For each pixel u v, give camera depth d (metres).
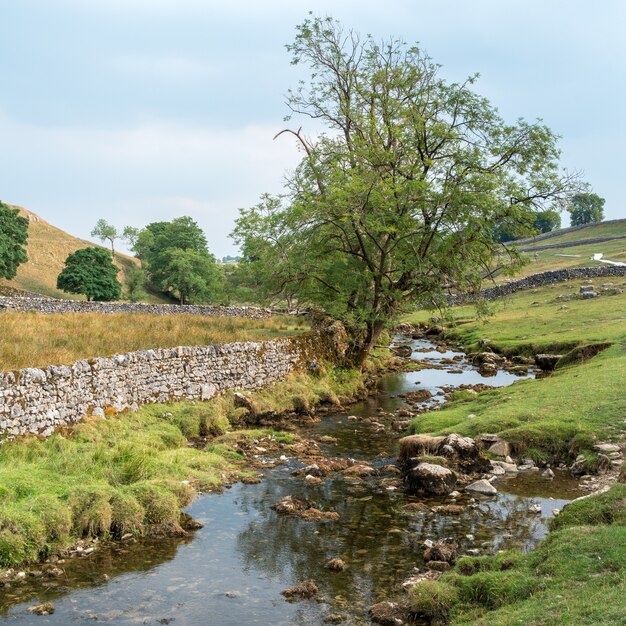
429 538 12.20
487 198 27.03
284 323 42.41
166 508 13.08
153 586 10.37
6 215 83.94
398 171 29.66
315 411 25.38
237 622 9.23
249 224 31.88
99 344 23.59
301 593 10.09
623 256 78.94
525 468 16.48
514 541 11.81
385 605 9.55
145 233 124.31
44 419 16.31
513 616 8.05
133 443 16.88
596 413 18.34
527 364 35.91
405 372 35.72
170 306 53.59
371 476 16.62
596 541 9.62
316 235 30.56
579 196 29.77
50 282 104.88
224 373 24.33
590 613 7.52
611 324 40.41
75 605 9.70
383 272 30.02
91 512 12.26
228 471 16.78
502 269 29.97
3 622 9.12
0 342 21.36
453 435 17.00
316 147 32.28
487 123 29.42
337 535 12.48
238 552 11.72
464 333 49.38
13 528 11.21
